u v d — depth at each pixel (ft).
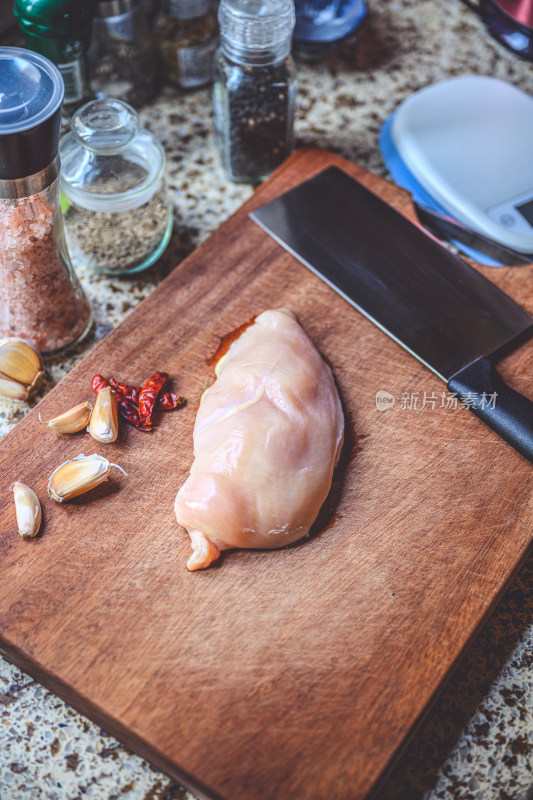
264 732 1.85
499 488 2.11
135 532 2.03
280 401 2.07
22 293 2.15
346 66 2.86
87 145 2.20
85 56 2.50
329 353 2.26
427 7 3.00
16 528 2.03
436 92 2.65
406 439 2.16
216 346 2.25
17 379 2.20
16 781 1.92
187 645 1.92
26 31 2.33
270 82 2.42
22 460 2.10
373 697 1.88
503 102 2.64
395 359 2.25
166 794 1.92
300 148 2.53
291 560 2.02
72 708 1.99
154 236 2.39
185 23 2.64
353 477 2.11
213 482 2.00
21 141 1.86
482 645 2.06
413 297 2.31
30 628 1.93
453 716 1.99
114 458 2.11
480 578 2.00
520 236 2.44
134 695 1.87
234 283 2.33
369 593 1.98
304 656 1.92
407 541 2.04
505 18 2.39
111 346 2.23
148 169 2.30
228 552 2.02
